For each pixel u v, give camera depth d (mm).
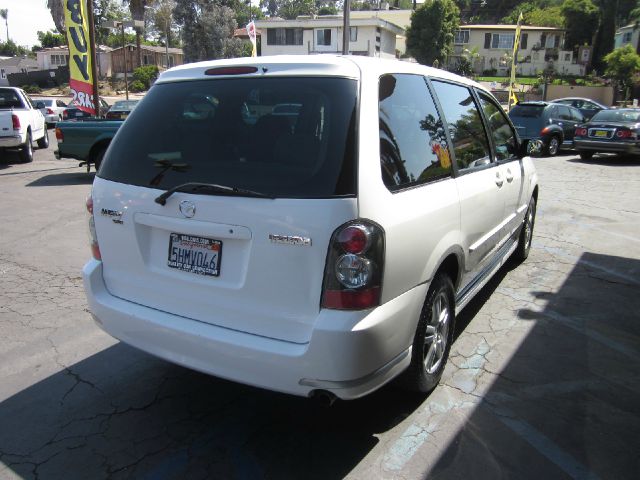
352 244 2387
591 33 56906
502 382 3557
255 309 2596
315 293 2449
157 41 84750
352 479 2674
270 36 46938
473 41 58438
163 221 2803
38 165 13383
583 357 3912
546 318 4578
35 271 5625
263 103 2775
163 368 3746
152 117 3086
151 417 3188
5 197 9273
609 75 48094
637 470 2758
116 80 63375
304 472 2727
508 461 2809
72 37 13609
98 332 4258
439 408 3264
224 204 2600
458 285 3521
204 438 2998
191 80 3076
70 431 3045
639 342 4172
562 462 2807
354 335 2396
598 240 7039
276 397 3412
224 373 2678
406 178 2838
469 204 3533
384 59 3098
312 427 3096
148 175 2912
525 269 5859
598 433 3047
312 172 2500
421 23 45500
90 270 3174
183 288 2820
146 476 2693
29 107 14945
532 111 16203
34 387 3480
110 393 3434
